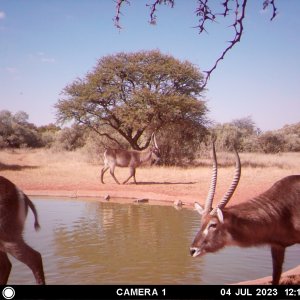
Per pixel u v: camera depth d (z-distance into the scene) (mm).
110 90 25609
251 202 5500
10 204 5699
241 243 5316
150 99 25281
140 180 19453
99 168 24078
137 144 29016
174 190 15969
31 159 31094
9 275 6207
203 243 5207
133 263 7035
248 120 56375
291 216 5457
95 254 7527
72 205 13266
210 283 6070
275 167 23516
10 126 47500
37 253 5699
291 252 8102
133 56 27266
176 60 27469
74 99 26719
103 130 30531
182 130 26844
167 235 9039
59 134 43594
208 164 26109
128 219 10883
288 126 61594
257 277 6371
